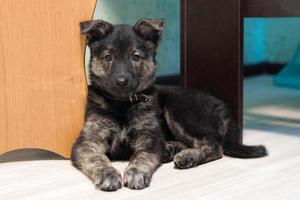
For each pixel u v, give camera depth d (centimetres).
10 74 129
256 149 133
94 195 111
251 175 121
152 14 201
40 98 131
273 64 299
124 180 116
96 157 123
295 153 135
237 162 129
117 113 131
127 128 132
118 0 183
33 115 131
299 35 286
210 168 125
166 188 114
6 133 130
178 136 137
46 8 129
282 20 291
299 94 218
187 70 149
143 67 133
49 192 113
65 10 131
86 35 133
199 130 133
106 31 132
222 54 143
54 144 133
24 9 128
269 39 298
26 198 110
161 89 142
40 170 125
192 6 146
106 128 131
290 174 121
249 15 139
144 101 133
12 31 128
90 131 130
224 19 141
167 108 138
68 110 134
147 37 135
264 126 162
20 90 130
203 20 145
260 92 226
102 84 132
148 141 130
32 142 132
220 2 141
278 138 148
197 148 131
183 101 137
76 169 126
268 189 113
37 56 130
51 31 130
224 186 115
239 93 141
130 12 190
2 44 127
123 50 130
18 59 129
